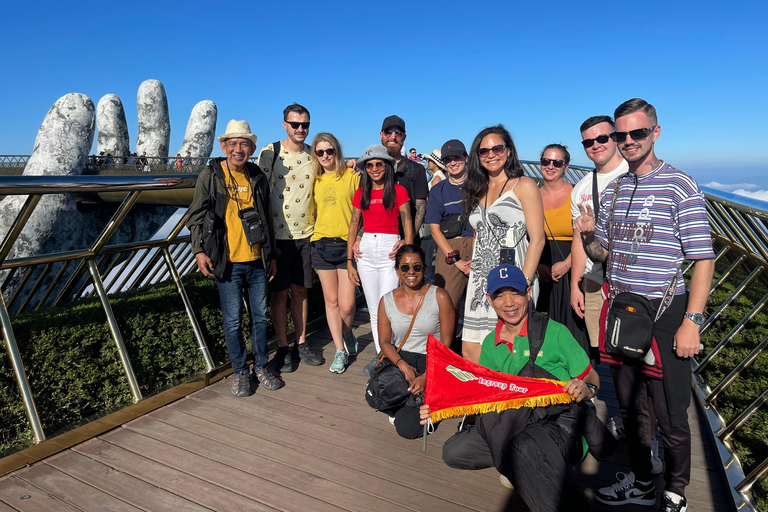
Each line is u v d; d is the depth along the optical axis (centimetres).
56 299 383
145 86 3503
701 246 198
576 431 217
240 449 297
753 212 314
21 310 352
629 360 226
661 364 216
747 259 455
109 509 241
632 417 233
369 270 385
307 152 420
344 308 419
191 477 268
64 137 2470
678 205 205
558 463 200
